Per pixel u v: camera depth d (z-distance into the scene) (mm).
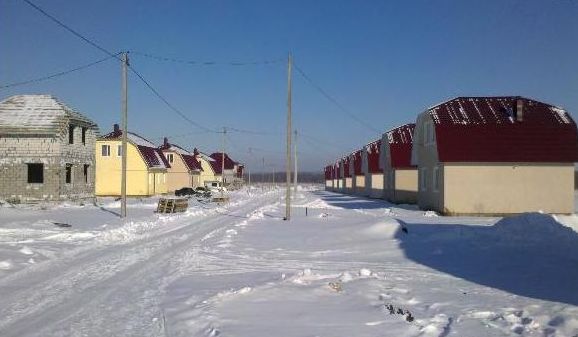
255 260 14266
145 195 53250
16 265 12766
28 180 36156
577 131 30453
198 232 21406
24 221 24656
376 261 14094
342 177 81500
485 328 7355
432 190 32625
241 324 7676
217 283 10945
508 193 29906
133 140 54781
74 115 37812
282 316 8117
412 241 17266
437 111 31922
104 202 42531
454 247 15984
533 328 7277
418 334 7152
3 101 37656
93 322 8008
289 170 27031
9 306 8906
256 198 57156
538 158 29750
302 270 12453
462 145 30000
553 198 29875
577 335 6855
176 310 8672
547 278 11164
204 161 87625
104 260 13883
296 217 28422
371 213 31453
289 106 27359
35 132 35500
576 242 15617
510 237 16938
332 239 18609
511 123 30766
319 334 7156
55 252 15016
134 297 9648
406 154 44062
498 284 10695
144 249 16125
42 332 7477
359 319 7914
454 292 9938
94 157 40844
